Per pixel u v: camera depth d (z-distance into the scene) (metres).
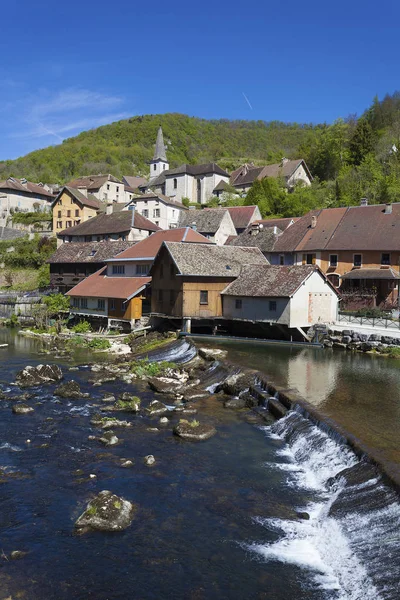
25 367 33.12
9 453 18.72
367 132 102.12
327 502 14.46
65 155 178.38
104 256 60.34
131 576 11.58
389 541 11.57
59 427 21.72
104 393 27.33
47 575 11.60
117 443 19.69
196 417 22.88
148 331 45.31
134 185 138.38
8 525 13.68
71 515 14.24
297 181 103.25
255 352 34.47
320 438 17.95
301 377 26.67
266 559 12.12
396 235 52.06
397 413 20.00
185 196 111.25
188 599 10.81
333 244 55.50
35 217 101.19
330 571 11.61
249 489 15.64
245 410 23.88
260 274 41.41
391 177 76.50
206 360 32.56
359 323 40.56
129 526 13.64
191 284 40.97
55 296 57.69
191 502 14.88
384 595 10.19
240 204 97.75
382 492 13.18
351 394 23.06
